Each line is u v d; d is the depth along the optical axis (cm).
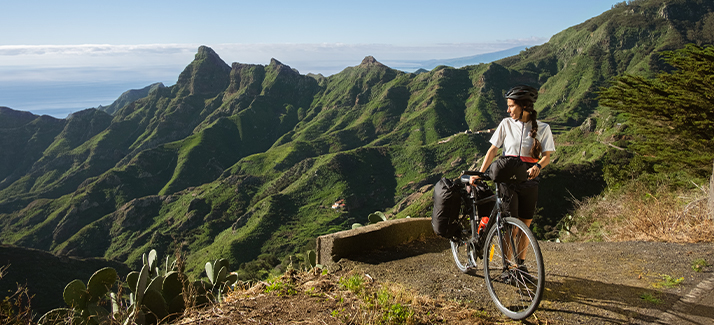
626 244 379
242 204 16925
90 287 320
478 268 314
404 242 397
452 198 294
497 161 254
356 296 249
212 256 12119
